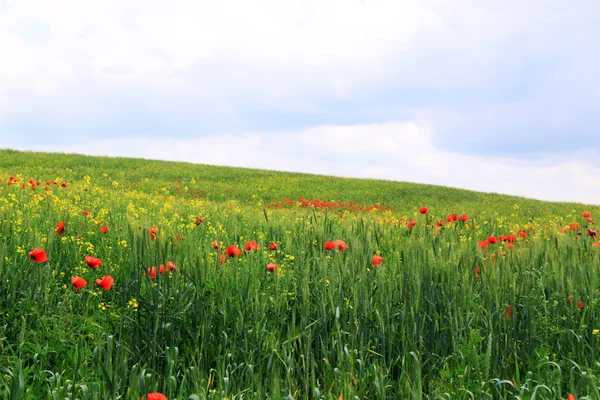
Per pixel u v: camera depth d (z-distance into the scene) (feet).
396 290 15.61
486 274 16.06
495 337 14.19
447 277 15.33
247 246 18.10
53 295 15.66
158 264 14.20
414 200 91.81
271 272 16.44
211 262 16.97
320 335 14.23
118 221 25.09
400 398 12.66
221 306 14.76
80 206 32.04
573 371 13.52
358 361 13.03
